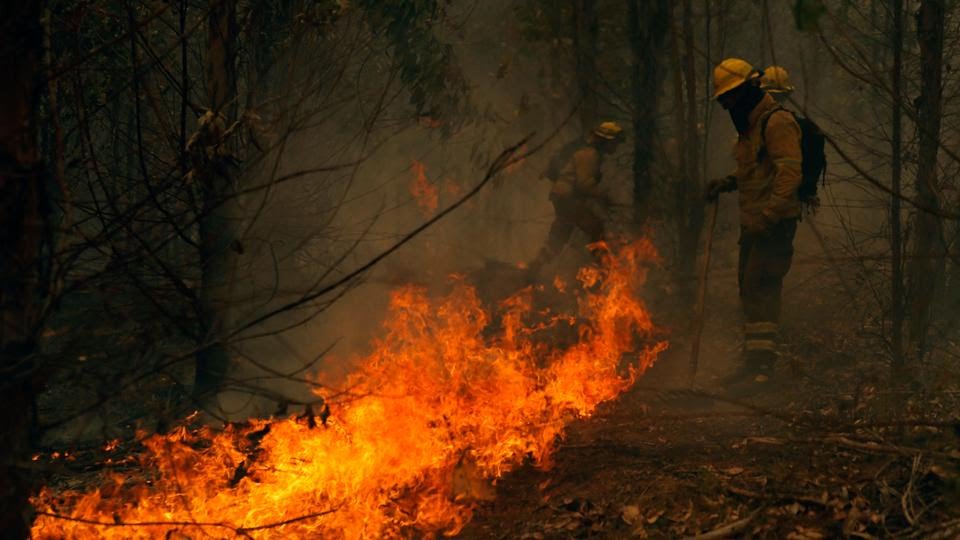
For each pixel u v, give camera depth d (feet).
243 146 19.17
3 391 9.65
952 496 11.02
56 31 15.99
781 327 21.61
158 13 10.71
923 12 16.63
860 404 15.93
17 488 9.93
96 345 10.65
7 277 9.52
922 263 17.02
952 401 15.25
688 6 23.88
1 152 9.43
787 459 13.70
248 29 19.76
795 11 9.77
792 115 18.40
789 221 18.61
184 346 18.93
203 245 13.38
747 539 11.28
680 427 16.05
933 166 16.72
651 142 25.67
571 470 14.35
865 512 11.39
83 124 13.06
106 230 11.24
